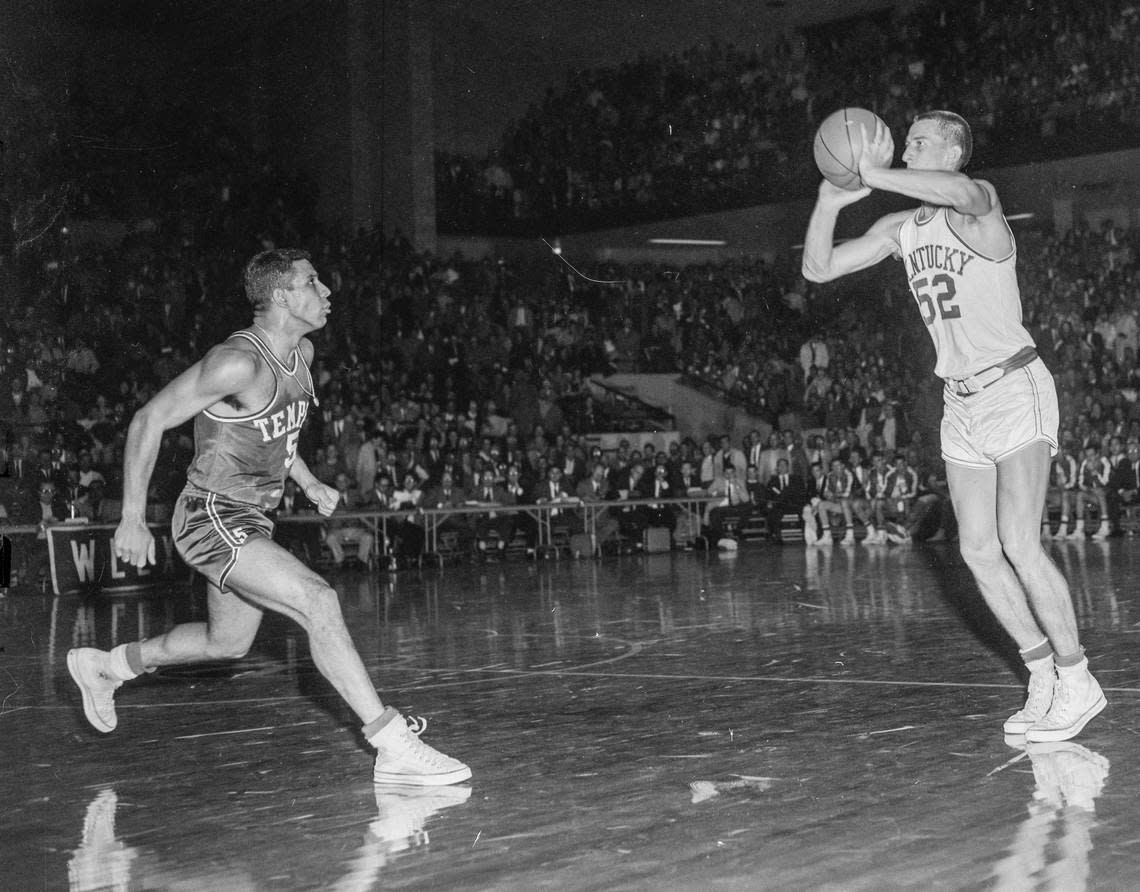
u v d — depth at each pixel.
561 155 25.75
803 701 4.77
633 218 25.50
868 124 3.99
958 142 4.11
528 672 5.94
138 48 21.91
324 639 3.65
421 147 23.94
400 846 2.96
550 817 3.17
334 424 17.48
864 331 23.95
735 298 24.81
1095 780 3.30
